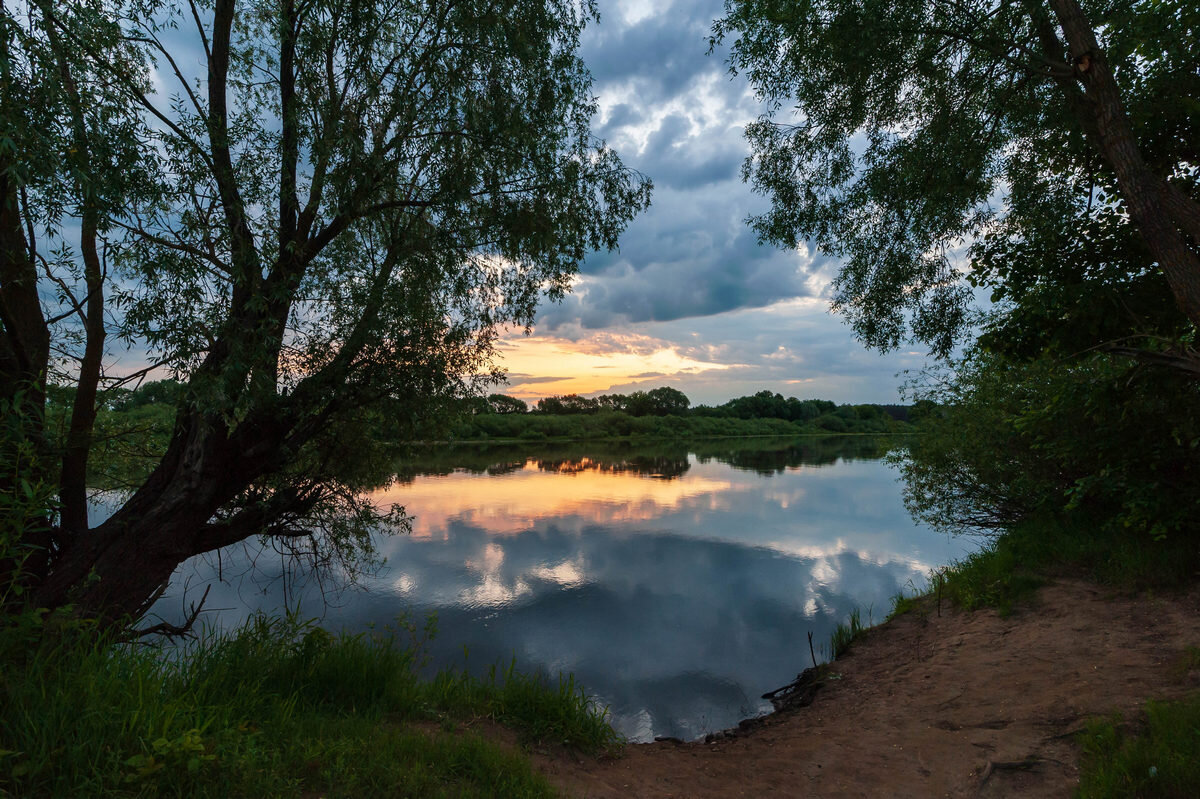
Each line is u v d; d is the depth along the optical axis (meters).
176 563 6.50
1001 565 8.25
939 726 4.93
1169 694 4.31
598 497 26.98
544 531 19.06
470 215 8.09
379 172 7.36
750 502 25.70
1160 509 6.59
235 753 2.84
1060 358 6.94
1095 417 6.88
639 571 14.40
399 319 7.42
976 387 10.12
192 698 3.45
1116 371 6.79
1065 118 6.25
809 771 4.55
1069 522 8.73
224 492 6.92
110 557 6.00
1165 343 5.79
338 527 8.98
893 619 8.85
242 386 6.15
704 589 12.88
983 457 9.84
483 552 16.19
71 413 6.39
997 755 4.15
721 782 4.41
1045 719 4.49
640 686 8.12
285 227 7.19
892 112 7.23
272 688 4.23
